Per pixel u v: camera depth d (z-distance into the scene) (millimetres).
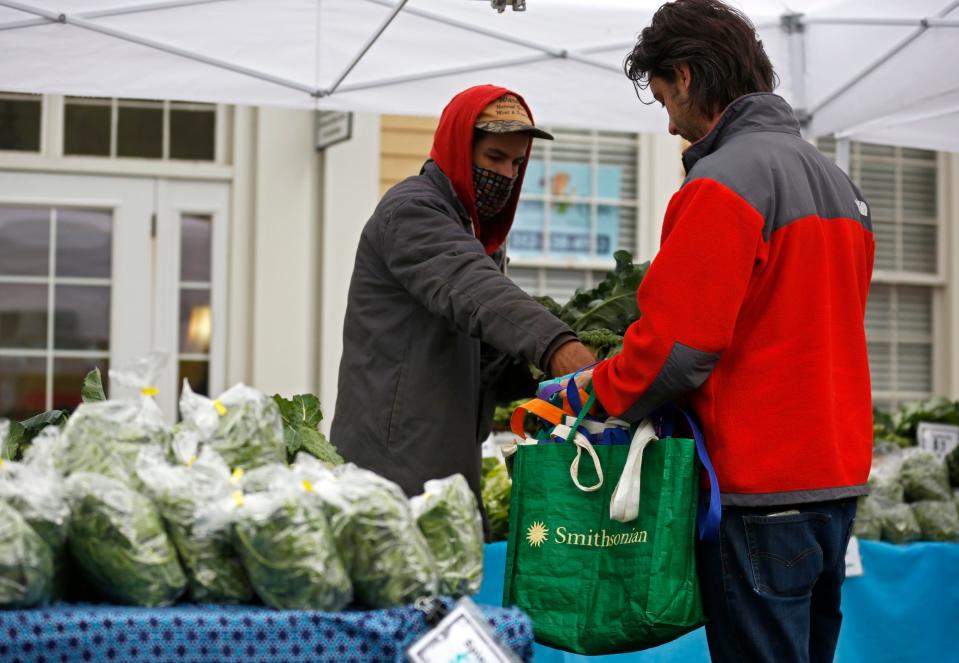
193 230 5992
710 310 2090
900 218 7543
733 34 2295
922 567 3711
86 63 3916
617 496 2170
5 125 5801
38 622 1561
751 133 2248
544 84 4312
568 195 6750
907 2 3994
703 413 2199
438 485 1866
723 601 2193
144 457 1802
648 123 4441
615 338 3184
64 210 5875
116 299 5902
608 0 4203
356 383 2633
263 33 4012
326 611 1679
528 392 2869
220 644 1599
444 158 2635
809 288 2182
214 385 5988
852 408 2254
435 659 1587
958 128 4715
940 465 4113
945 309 7602
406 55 4152
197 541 1724
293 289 6016
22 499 1654
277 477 1738
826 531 2193
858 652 3600
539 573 2242
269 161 5980
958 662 3709
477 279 2400
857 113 4340
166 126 5965
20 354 5816
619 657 3256
